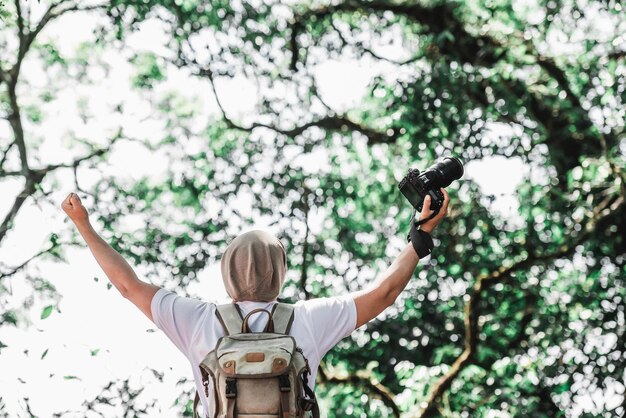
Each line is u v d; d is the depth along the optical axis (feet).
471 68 37.24
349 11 41.86
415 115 37.01
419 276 39.75
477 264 38.93
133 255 38.11
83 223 10.47
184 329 10.19
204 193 40.45
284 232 40.37
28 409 32.09
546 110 39.17
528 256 37.76
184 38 39.91
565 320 37.91
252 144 41.39
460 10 40.86
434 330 40.63
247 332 10.05
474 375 37.01
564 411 36.45
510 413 35.60
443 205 10.75
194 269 38.63
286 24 41.16
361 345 40.52
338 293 40.50
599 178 35.70
